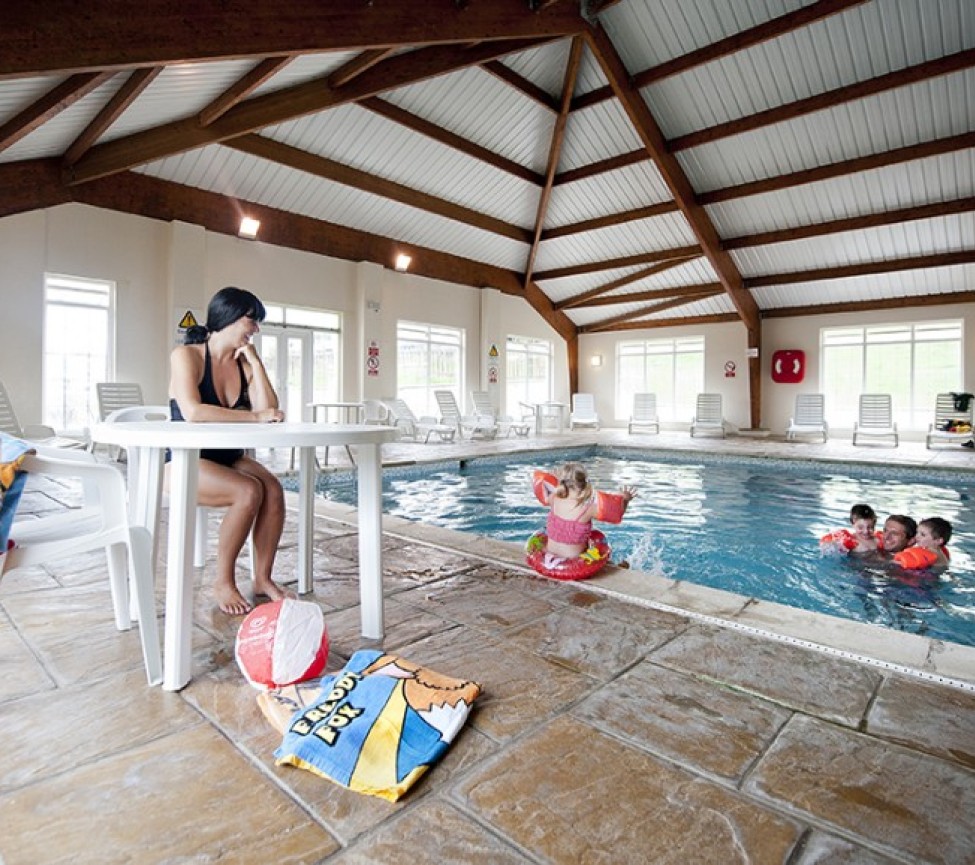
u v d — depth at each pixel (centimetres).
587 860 90
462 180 906
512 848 92
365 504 171
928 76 613
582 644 169
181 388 187
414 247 1030
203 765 112
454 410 1024
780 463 781
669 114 764
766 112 714
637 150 833
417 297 1046
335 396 962
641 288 1183
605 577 234
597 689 143
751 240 933
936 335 1005
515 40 607
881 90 639
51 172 656
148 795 104
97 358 724
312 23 393
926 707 134
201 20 353
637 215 944
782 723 128
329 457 734
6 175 626
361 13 416
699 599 207
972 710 133
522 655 162
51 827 95
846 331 1089
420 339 1082
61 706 133
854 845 93
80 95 432
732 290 1015
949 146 686
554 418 1305
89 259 693
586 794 105
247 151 717
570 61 709
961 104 660
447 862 89
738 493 591
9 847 91
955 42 597
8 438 129
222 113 558
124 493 145
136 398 673
